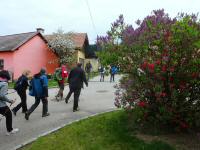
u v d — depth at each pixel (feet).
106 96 32.53
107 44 15.47
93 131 15.76
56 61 74.13
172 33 13.47
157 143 13.39
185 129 14.90
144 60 14.15
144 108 14.29
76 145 13.83
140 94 14.42
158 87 13.32
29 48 63.57
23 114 22.61
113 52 15.14
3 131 17.60
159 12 14.73
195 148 12.99
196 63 13.43
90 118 19.08
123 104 15.21
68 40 74.13
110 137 14.62
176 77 13.78
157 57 13.88
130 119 16.90
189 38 13.24
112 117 18.24
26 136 16.39
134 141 13.89
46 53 70.13
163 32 13.78
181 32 13.20
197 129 15.19
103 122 17.30
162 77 13.66
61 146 13.79
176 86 13.88
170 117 13.75
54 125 18.80
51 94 35.12
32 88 20.93
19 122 19.85
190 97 14.25
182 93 13.80
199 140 13.92
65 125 17.70
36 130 17.63
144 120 15.25
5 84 16.39
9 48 58.08
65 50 73.05
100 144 13.84
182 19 13.62
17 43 59.72
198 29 13.52
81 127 16.75
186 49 13.56
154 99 14.28
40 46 67.67
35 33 64.69
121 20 15.65
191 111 14.12
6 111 16.57
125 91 15.20
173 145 13.35
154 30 14.12
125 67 14.92
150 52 14.23
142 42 14.44
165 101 13.80
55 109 24.39
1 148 14.40
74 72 23.36
